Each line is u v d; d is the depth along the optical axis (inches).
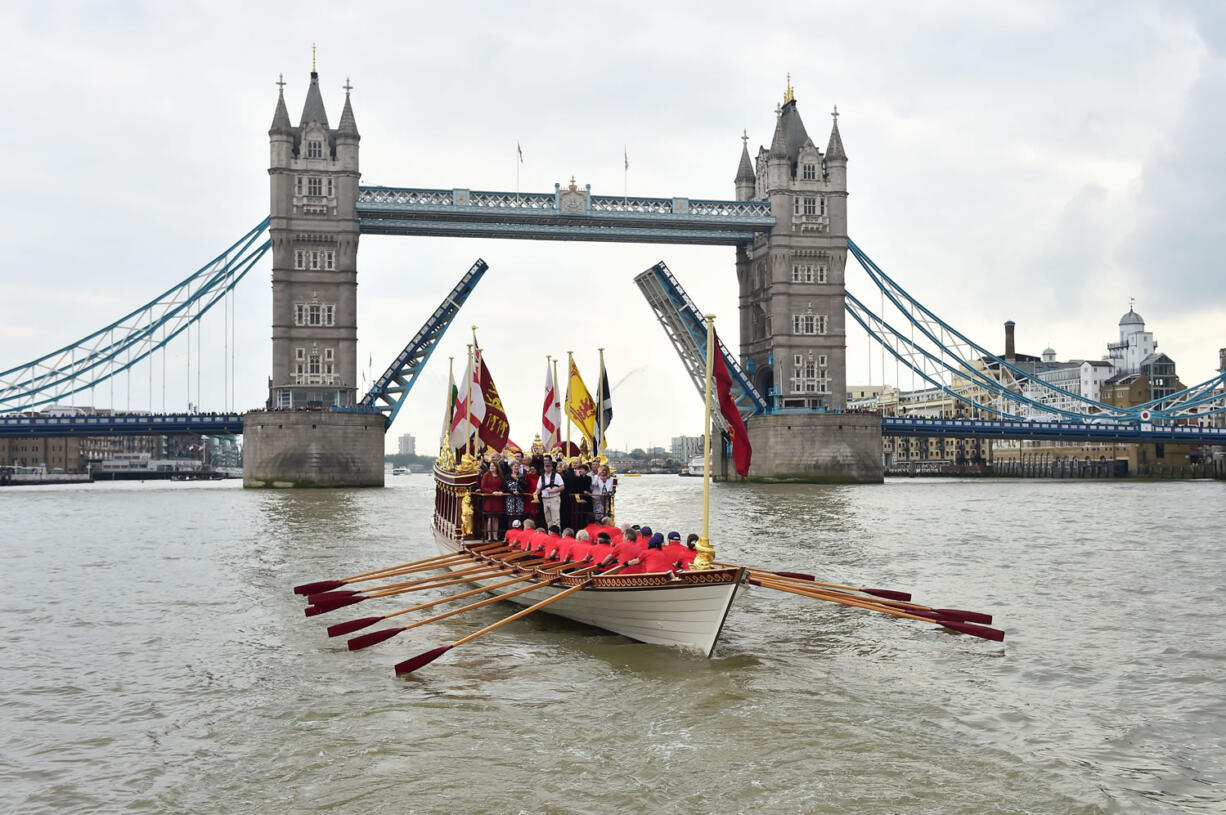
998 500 3019.2
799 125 4852.4
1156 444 6446.9
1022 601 972.6
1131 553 1406.3
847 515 2244.1
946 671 692.7
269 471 4124.0
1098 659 724.7
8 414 4943.4
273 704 620.7
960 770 501.0
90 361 4483.3
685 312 4284.0
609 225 4552.2
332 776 497.7
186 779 495.2
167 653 760.3
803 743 540.4
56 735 562.3
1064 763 509.7
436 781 490.3
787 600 988.6
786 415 4601.4
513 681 674.2
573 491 1022.4
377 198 4347.9
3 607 965.8
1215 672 684.1
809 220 4758.9
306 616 875.4
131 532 1865.2
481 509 1035.9
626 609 780.0
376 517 2191.2
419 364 4301.2
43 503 3203.7
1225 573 1179.9
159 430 4522.6
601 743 544.1
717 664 714.8
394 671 703.1
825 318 4773.6
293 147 4303.6
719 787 480.7
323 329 4269.2
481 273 4067.4
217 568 1257.4
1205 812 450.9
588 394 1320.1
